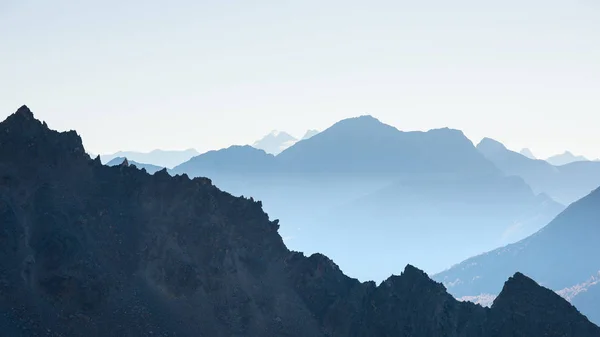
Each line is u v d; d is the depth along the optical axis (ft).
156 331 573.74
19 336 504.02
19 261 547.08
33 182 613.11
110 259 603.26
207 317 618.03
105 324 554.46
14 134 622.95
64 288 550.36
